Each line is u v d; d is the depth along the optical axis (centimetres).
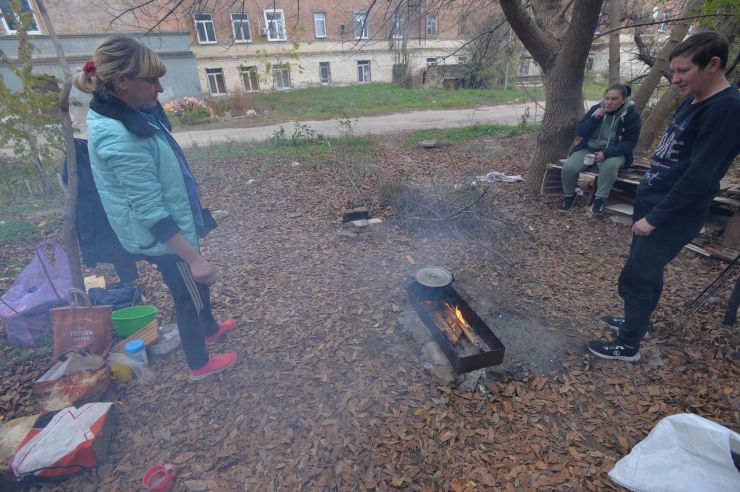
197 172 767
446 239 446
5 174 673
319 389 245
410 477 193
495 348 248
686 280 345
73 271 272
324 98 1953
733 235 380
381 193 557
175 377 256
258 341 289
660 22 511
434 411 227
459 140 1024
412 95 1948
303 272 386
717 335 275
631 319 247
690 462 165
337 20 2217
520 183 639
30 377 258
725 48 184
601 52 2284
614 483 185
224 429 220
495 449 206
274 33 2120
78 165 228
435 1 694
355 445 209
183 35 1700
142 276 387
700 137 192
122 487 190
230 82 2114
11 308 277
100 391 233
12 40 1367
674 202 202
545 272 376
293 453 205
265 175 734
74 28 1460
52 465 187
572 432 214
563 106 551
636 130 461
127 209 187
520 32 530
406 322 298
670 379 244
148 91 175
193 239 206
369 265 395
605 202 513
